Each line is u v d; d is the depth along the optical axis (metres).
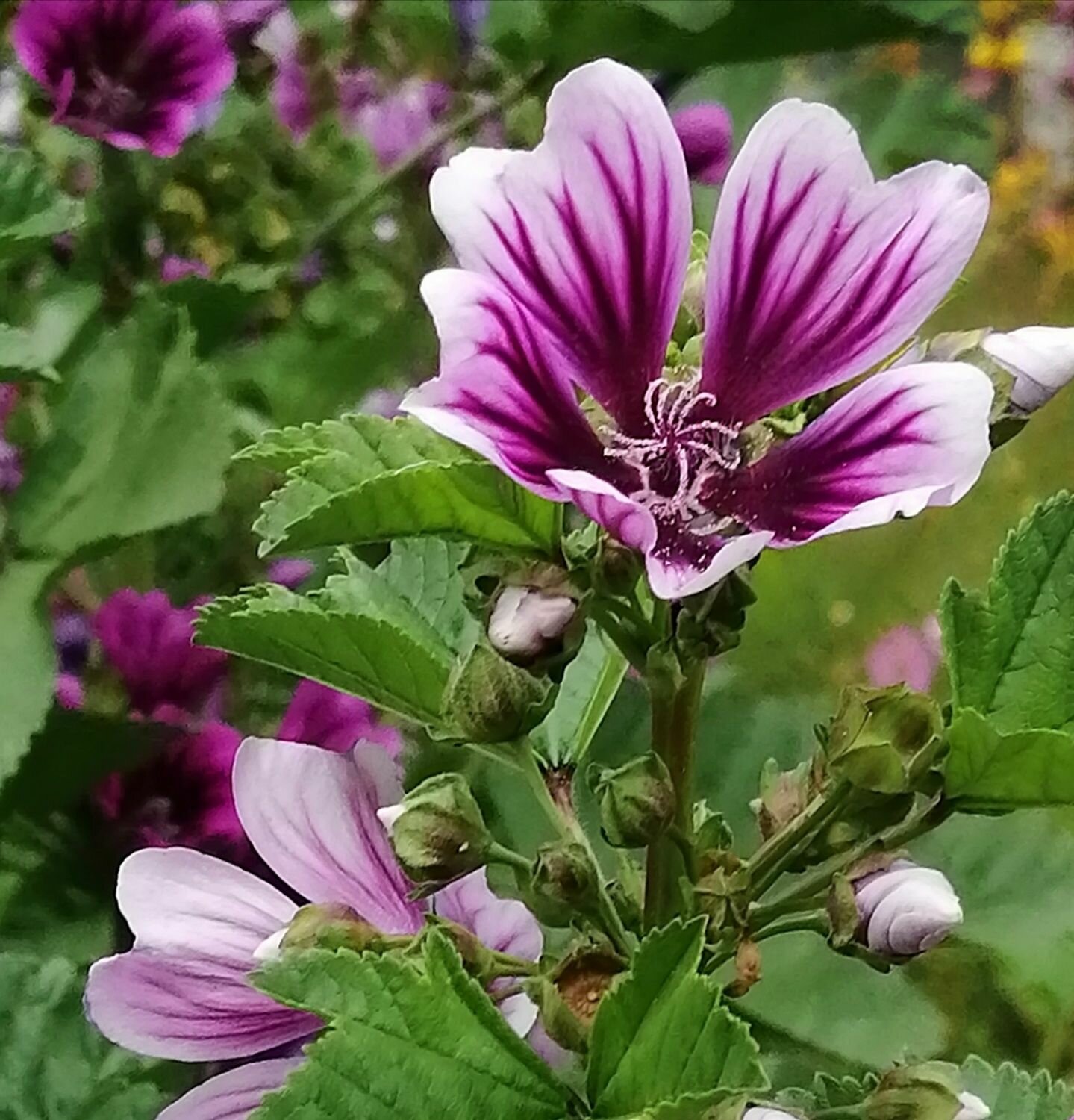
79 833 0.22
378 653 0.14
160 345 0.22
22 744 0.19
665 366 0.13
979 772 0.13
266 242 0.31
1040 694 0.13
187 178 0.30
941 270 0.12
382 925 0.14
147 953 0.14
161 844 0.22
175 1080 0.19
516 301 0.12
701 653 0.12
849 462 0.12
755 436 0.13
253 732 0.24
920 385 0.12
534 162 0.12
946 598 0.13
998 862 0.19
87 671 0.24
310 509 0.12
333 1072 0.11
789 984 0.20
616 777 0.13
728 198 0.12
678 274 0.12
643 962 0.11
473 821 0.14
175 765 0.22
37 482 0.21
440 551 0.16
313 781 0.14
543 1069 0.12
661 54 0.25
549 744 0.16
